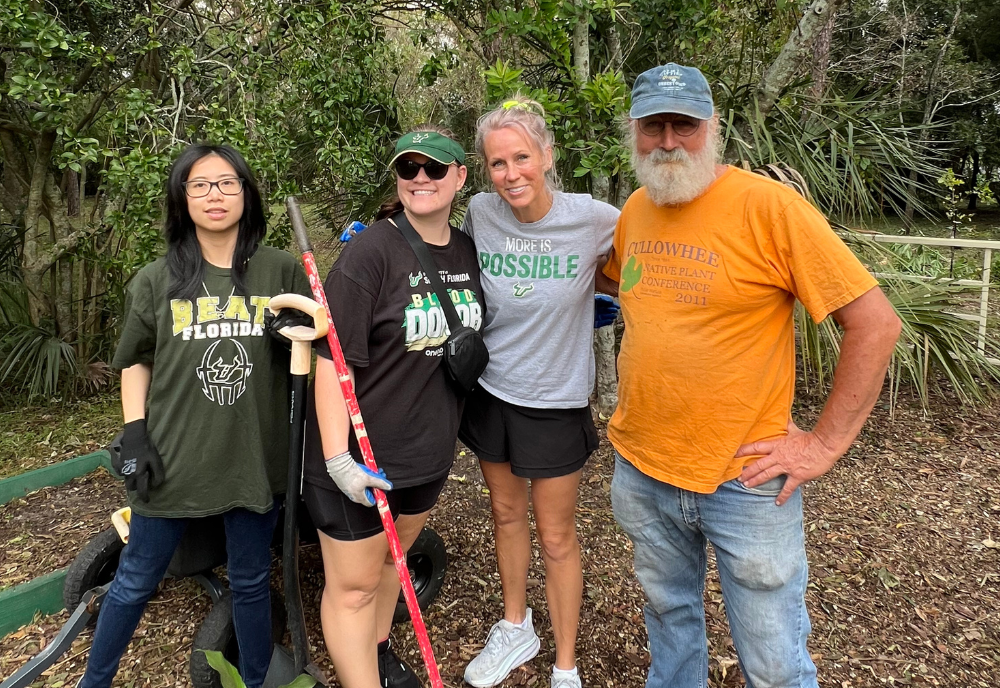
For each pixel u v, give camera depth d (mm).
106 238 4879
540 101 3305
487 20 3906
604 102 3264
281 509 2150
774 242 1441
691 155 1478
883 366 1421
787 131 3986
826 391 4449
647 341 1598
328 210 4848
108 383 5074
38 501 3205
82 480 3404
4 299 4832
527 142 1702
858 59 8047
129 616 1794
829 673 2205
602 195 3854
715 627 2408
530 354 1854
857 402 1441
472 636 2344
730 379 1519
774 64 3924
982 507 3232
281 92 4043
